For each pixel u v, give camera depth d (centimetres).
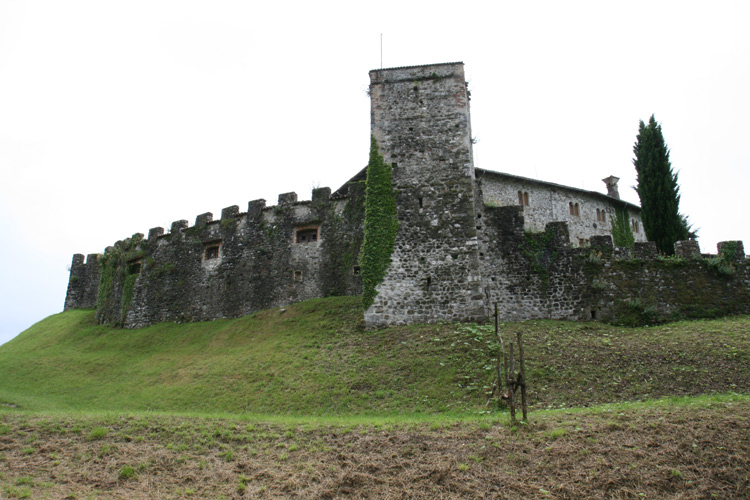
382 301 2492
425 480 1039
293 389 2000
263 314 3006
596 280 2541
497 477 1035
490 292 2669
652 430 1162
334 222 3139
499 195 3878
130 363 2808
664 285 2483
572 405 1566
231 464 1139
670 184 3478
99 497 976
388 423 1385
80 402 2262
